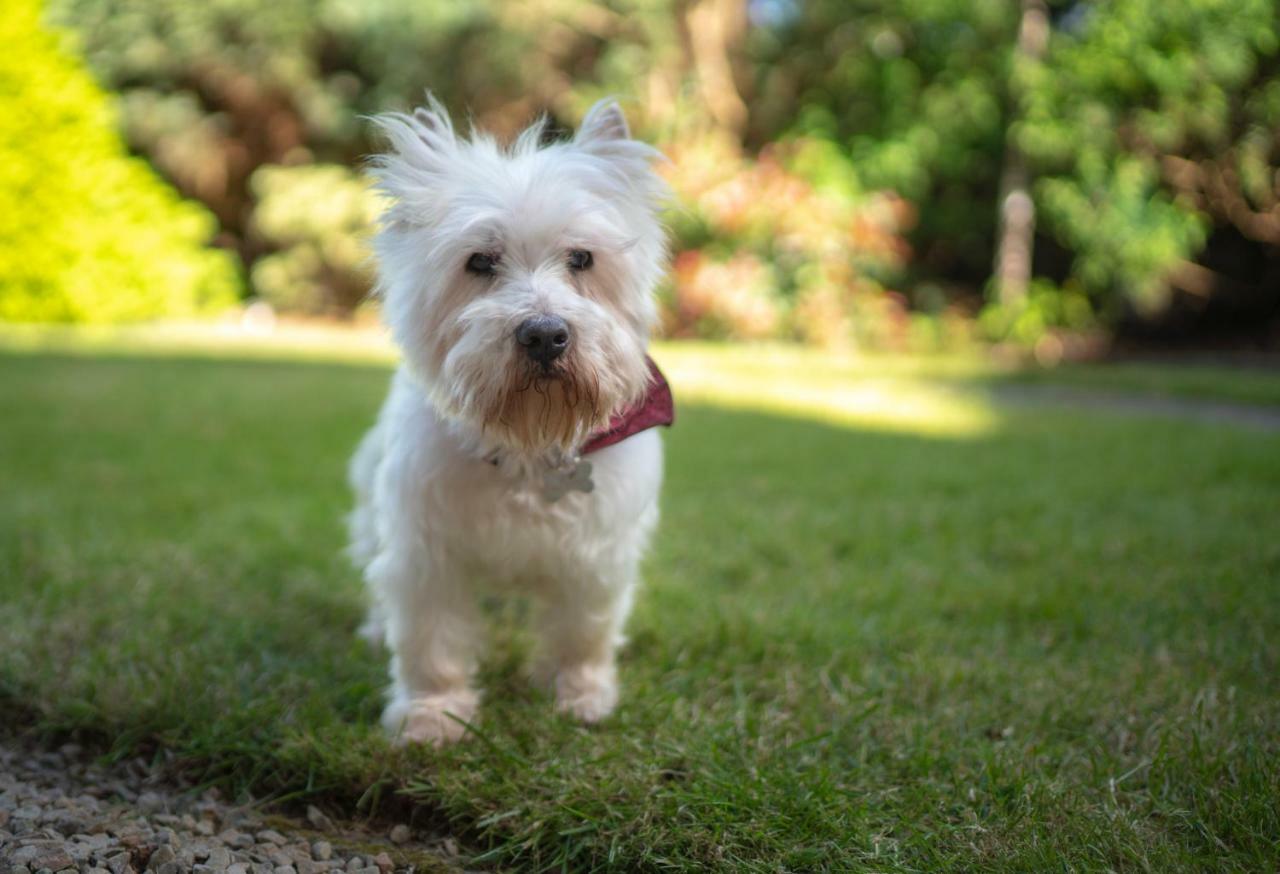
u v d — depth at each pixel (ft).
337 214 15.62
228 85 16.47
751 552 4.12
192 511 4.46
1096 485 5.10
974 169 14.25
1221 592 3.57
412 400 2.85
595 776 2.54
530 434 2.66
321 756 2.62
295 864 2.37
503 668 3.17
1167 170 12.81
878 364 11.42
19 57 13.05
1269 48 11.68
